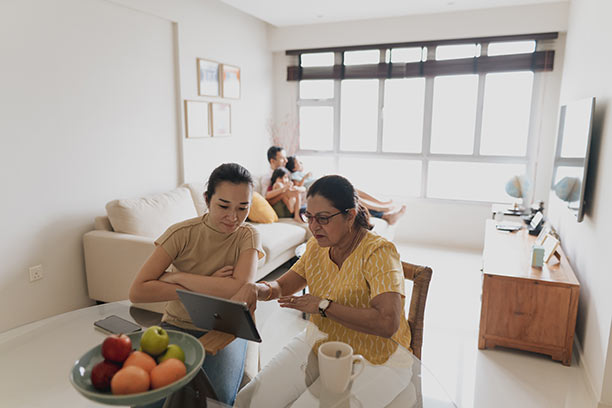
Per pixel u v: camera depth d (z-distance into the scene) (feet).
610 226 6.84
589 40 9.53
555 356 8.04
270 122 18.02
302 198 14.42
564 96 12.80
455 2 13.60
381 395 3.46
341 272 4.36
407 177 16.99
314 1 13.55
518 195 13.55
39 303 8.93
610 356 6.40
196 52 13.14
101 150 10.17
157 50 11.71
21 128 8.30
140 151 11.41
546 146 14.56
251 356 4.18
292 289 4.83
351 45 16.22
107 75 10.16
